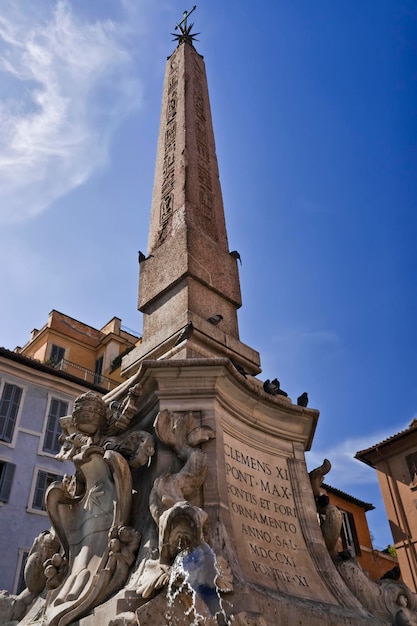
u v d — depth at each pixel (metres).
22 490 17.55
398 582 5.39
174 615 3.64
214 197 8.49
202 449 4.83
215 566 3.84
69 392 19.98
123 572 4.28
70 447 5.79
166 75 10.80
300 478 5.62
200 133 9.33
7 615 5.11
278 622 3.99
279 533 5.04
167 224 7.95
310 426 6.00
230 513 4.62
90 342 27.38
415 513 20.47
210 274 7.26
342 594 4.93
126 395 5.66
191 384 5.18
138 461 4.76
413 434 21.16
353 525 22.02
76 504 5.13
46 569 4.80
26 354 27.36
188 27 11.50
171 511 4.03
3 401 18.53
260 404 5.63
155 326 6.96
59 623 4.11
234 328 7.07
